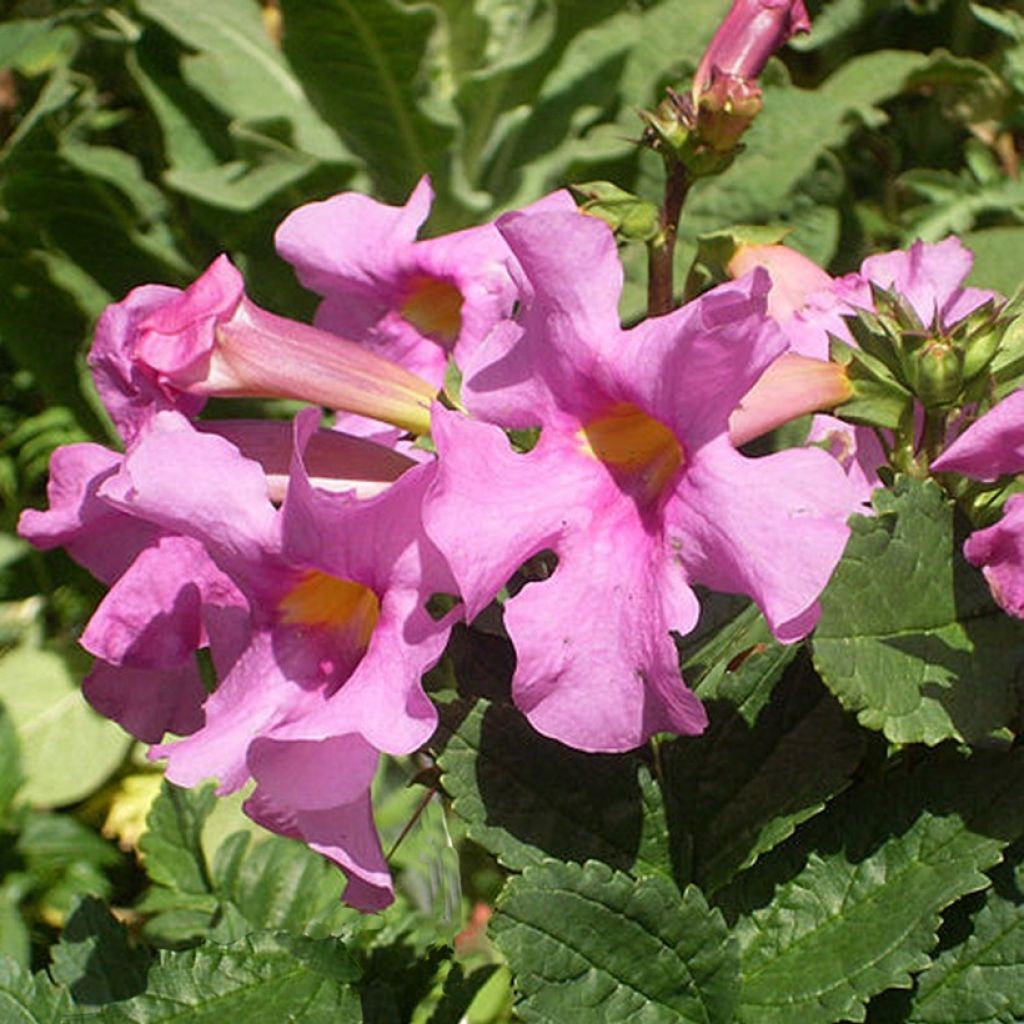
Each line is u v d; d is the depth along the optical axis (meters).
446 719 0.33
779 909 0.33
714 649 0.35
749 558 0.30
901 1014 0.32
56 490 0.36
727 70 0.41
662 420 0.32
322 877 0.46
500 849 0.33
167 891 0.47
